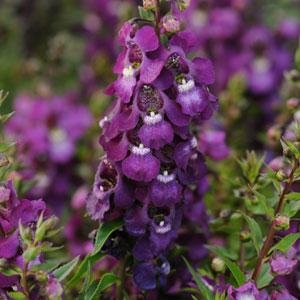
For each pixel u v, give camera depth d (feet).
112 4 3.01
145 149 1.50
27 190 1.94
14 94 2.95
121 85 1.50
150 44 1.48
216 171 2.04
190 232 1.68
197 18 2.62
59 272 1.53
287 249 1.54
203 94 1.51
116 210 1.54
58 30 3.29
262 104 2.48
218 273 1.66
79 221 2.02
